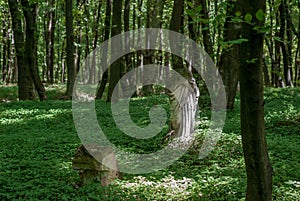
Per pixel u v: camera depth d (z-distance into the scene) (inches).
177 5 464.1
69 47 834.2
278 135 426.6
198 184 263.0
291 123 479.5
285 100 698.2
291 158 330.6
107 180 265.4
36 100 819.4
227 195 237.9
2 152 366.9
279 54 1005.2
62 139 429.7
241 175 285.6
